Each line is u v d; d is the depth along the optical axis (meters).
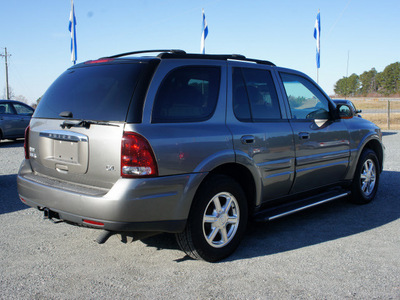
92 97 3.29
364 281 3.11
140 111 3.04
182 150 3.17
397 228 4.45
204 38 14.39
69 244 3.93
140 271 3.31
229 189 3.54
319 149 4.54
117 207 2.91
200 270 3.33
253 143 3.73
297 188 4.39
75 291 2.96
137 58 3.40
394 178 7.27
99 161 3.08
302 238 4.12
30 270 3.32
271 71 4.28
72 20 16.14
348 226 4.53
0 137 13.77
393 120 28.44
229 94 3.72
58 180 3.46
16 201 5.57
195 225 3.29
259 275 3.23
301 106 4.52
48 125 3.53
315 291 2.95
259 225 4.57
